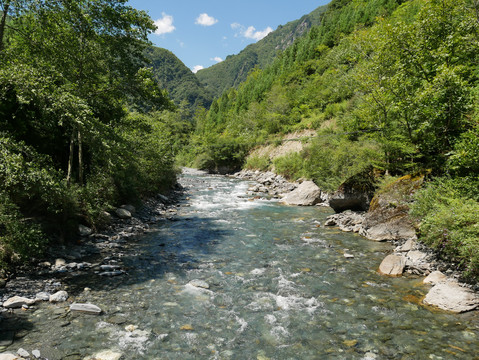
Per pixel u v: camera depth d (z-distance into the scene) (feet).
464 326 17.17
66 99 29.45
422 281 24.13
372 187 47.24
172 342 15.61
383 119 51.31
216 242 35.50
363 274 25.76
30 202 28.60
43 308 18.30
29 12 31.30
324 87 146.82
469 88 37.60
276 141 134.41
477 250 21.49
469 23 42.42
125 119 44.27
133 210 46.11
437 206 28.58
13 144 25.71
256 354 14.78
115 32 37.91
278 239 36.94
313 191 64.85
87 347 14.74
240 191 86.74
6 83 28.43
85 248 30.48
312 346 15.48
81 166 36.58
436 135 40.06
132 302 20.01
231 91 331.98
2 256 21.75
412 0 140.97
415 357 14.43
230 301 20.62
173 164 82.33
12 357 13.06
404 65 46.55
